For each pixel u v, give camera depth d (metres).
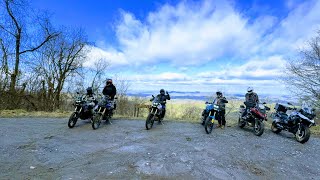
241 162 5.95
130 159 5.66
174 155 6.12
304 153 7.14
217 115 10.23
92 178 4.46
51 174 4.58
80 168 4.96
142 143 7.24
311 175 5.39
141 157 5.85
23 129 8.33
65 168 4.93
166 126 10.34
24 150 5.98
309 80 16.95
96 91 19.84
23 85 17.03
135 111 17.86
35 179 4.31
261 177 5.09
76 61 20.20
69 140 7.19
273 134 9.82
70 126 8.87
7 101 15.66
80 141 7.14
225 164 5.71
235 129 10.40
